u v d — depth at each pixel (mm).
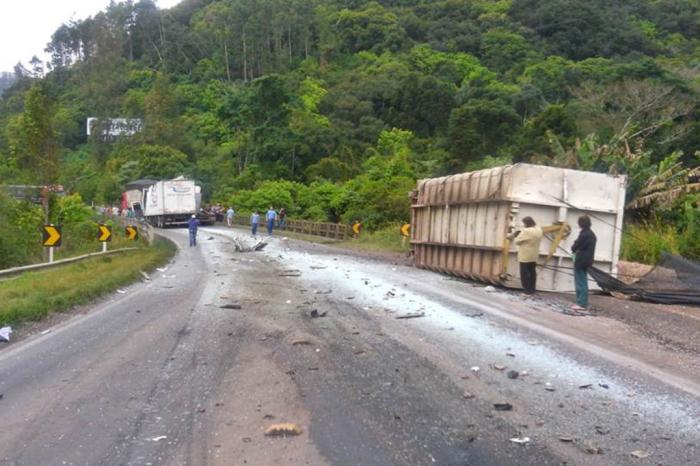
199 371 7254
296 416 5738
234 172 74375
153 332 9414
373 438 5207
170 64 113688
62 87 117125
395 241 29188
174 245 27938
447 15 117625
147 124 86438
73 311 11586
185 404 6133
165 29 122438
